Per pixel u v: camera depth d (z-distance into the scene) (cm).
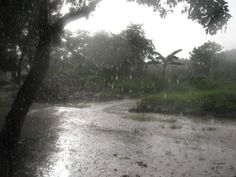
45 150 944
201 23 851
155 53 3816
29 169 752
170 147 1052
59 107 2284
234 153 985
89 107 2338
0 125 1233
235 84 3269
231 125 1605
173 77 3800
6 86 3619
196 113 1969
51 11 977
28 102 914
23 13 926
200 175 749
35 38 1075
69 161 839
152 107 2125
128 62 4169
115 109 2239
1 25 923
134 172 756
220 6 811
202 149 1034
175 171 775
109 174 736
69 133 1257
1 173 701
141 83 3409
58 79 3481
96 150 976
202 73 4875
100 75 3919
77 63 4428
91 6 952
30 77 920
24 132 1222
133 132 1335
